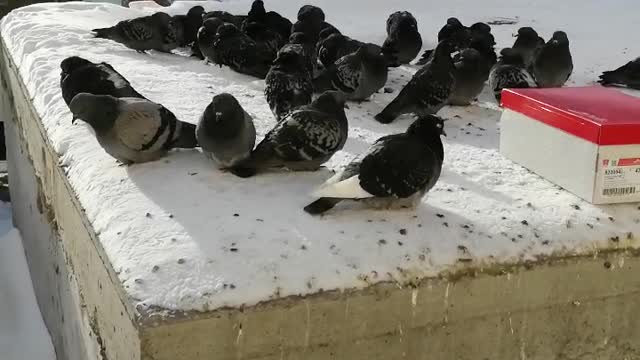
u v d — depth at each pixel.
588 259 2.10
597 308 2.14
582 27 4.87
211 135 2.27
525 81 3.17
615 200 2.20
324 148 2.34
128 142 2.33
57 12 4.74
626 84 3.41
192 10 4.07
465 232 2.08
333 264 1.96
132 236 2.03
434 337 2.03
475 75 3.10
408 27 3.76
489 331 2.07
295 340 1.92
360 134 2.77
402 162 2.09
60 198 2.68
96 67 2.85
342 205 2.17
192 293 1.87
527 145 2.43
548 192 2.29
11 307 3.61
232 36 3.52
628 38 4.46
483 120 3.01
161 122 2.37
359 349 1.98
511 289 2.06
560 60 3.28
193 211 2.12
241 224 2.07
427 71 2.92
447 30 3.91
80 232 2.36
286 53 2.92
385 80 3.21
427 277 1.99
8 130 4.68
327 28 3.79
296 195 2.23
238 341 1.89
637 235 2.13
